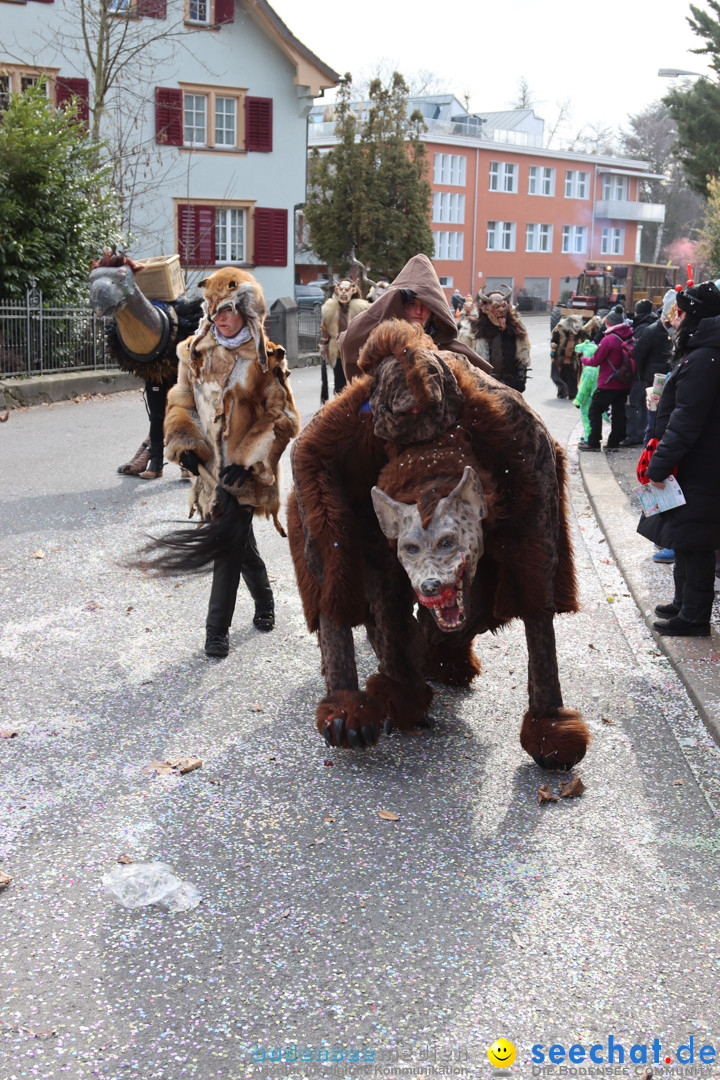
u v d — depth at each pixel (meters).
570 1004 2.73
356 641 5.64
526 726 4.02
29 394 14.88
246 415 5.11
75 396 15.86
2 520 8.09
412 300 4.29
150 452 9.95
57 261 16.69
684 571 5.54
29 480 9.71
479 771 4.07
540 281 57.16
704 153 36.25
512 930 3.04
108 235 17.83
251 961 2.89
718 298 5.08
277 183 29.03
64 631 5.66
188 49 25.17
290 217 29.48
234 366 5.07
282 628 5.82
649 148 88.56
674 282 41.59
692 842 3.56
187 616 5.98
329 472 3.81
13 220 15.92
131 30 24.84
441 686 4.95
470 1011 2.70
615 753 4.26
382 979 2.82
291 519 4.09
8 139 15.88
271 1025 2.64
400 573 4.08
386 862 3.40
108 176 20.09
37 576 6.64
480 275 53.81
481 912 3.13
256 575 5.66
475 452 3.62
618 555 7.35
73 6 24.17
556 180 56.81
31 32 23.86
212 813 3.72
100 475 10.04
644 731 4.49
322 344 13.67
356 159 35.66
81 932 3.02
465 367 3.74
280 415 5.12
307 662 5.28
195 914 3.11
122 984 2.79
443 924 3.07
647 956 2.93
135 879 3.26
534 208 55.72
